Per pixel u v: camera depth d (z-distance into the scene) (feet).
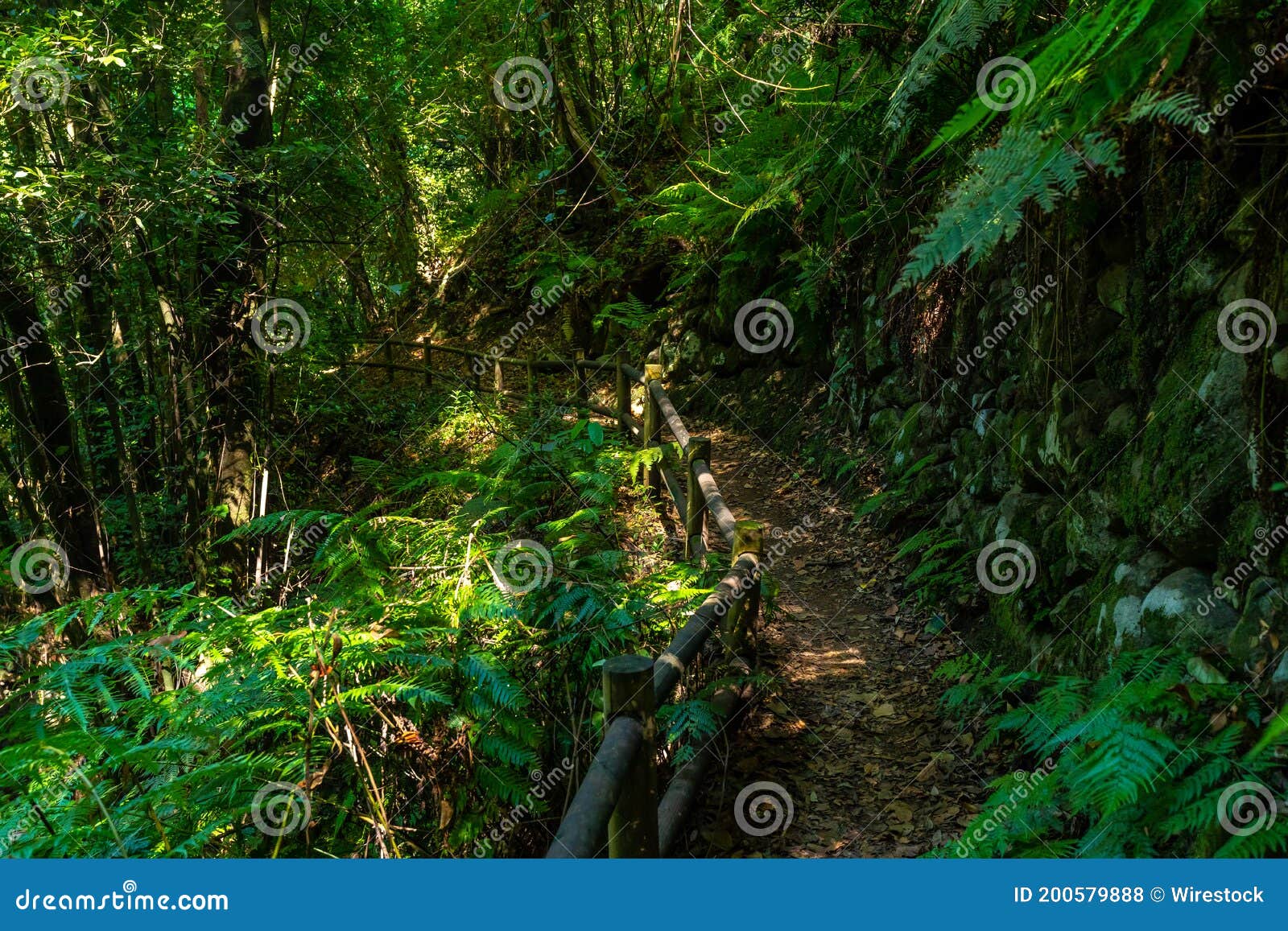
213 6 23.90
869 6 15.29
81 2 18.84
